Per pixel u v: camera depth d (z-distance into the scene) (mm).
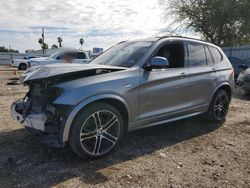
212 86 6504
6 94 11000
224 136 6047
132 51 5609
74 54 13750
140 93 5043
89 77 4633
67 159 4703
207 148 5363
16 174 4227
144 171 4383
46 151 4973
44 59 17547
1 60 57469
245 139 5891
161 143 5535
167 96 5492
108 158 4777
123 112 4965
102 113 4633
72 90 4359
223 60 7066
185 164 4664
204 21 29500
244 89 11117
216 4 28188
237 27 28906
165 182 4078
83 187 3900
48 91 4477
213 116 6762
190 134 6105
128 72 4984
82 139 4461
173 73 5609
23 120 4777
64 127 4297
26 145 5254
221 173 4383
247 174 4375
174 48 5914
